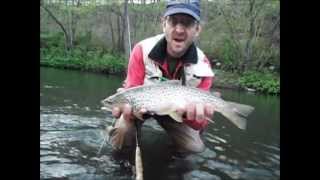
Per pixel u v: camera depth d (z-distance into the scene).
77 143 1.14
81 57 5.19
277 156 1.13
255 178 0.97
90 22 6.31
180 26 1.03
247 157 1.12
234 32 4.92
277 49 4.74
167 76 1.12
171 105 0.96
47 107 1.60
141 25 5.64
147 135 1.25
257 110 2.08
